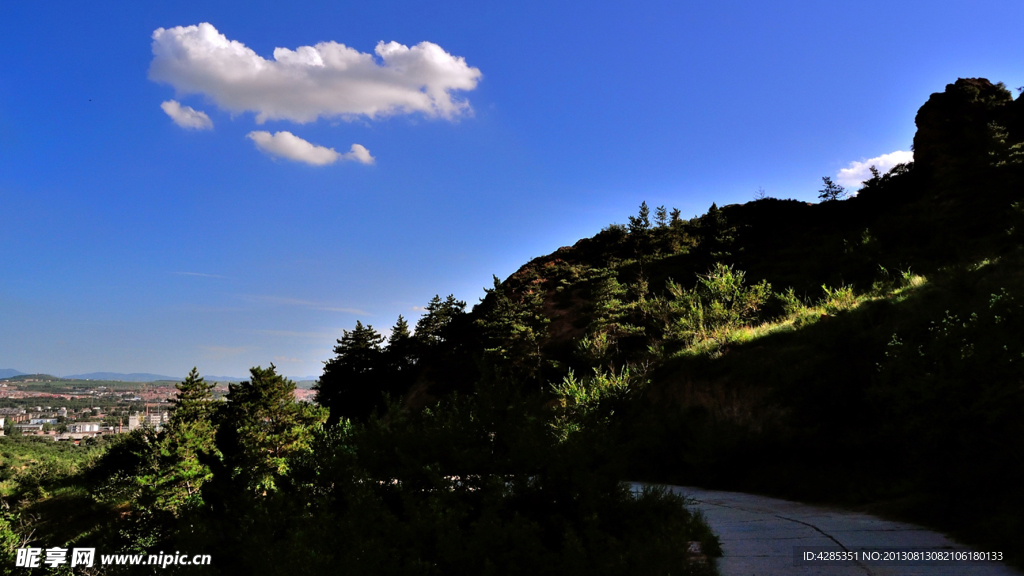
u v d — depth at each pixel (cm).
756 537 885
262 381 4228
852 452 1410
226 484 881
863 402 1384
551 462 787
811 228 5400
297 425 4150
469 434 838
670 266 5328
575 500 791
